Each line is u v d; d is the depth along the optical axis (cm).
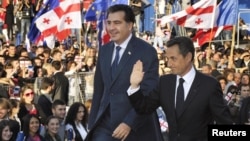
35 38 3419
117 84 1124
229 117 1015
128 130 1095
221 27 3172
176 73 1016
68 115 1897
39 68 2684
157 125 1141
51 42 3266
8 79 2370
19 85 2472
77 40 3875
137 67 1050
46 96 2122
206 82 1012
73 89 2556
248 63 3041
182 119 1012
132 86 1045
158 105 1055
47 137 1795
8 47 3141
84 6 3831
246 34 3728
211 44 3653
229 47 3478
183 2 3753
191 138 1013
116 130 1095
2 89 2250
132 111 1102
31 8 4134
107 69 1135
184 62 1009
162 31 3553
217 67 3069
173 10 3794
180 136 1016
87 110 1928
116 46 1139
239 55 3244
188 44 1008
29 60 2677
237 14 3161
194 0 3753
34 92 2234
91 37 3788
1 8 4306
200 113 1010
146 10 4088
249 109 1677
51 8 3194
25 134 1727
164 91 1031
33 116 1761
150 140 1129
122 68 1123
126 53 1129
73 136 1877
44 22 3198
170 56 1011
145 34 3728
